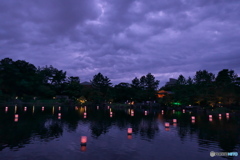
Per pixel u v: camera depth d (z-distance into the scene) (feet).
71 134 77.25
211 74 348.59
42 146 58.70
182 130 89.81
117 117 144.66
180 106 264.72
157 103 317.83
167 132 84.53
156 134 79.87
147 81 437.17
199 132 84.79
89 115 154.20
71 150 55.16
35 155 50.21
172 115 170.09
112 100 330.13
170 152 54.70
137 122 117.19
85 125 101.30
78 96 321.73
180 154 53.01
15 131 80.69
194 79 357.82
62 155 50.62
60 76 290.97
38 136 72.13
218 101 222.07
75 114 157.99
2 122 103.96
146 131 86.69
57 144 61.26
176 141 67.62
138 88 401.70
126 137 73.36
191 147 59.93
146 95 347.36
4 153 51.34
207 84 267.18
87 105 300.61
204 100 240.94
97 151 54.70
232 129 93.45
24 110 176.96
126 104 312.50
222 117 155.53
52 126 94.94
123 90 344.08
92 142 64.95
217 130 90.53
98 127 95.61
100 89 363.15
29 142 63.10
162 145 62.13
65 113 164.96
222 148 59.16
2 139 66.54
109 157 49.73
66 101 288.10
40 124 100.27
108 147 59.06
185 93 266.98
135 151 55.26
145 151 55.42
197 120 132.05
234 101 211.82
